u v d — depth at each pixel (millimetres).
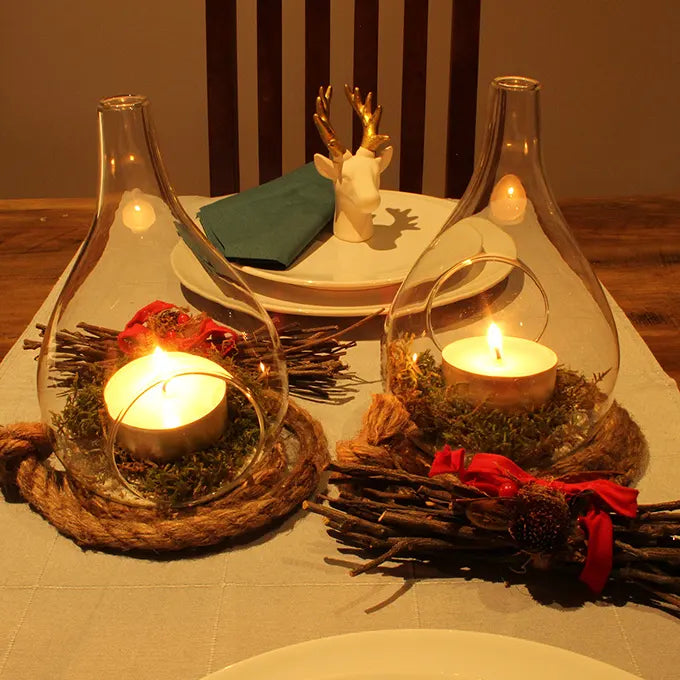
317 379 788
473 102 1351
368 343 861
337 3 2189
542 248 687
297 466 632
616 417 687
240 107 2336
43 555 587
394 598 551
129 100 640
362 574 571
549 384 633
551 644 516
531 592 555
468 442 620
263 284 926
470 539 554
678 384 793
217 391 624
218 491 604
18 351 837
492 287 708
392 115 2326
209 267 695
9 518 623
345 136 2361
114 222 668
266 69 1326
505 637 458
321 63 1340
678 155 2453
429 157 2414
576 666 443
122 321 667
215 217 986
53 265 1006
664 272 991
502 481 537
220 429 621
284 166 2393
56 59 2217
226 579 567
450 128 1363
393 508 574
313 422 691
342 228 997
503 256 676
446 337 676
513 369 630
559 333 677
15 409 754
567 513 524
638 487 647
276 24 1308
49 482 630
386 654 450
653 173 2482
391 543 562
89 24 2178
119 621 533
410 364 658
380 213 1082
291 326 818
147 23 2188
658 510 553
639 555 533
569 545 534
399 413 632
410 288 699
